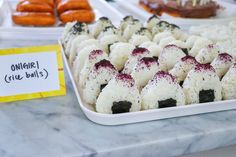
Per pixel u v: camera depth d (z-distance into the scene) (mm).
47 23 995
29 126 485
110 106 490
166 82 500
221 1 1324
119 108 490
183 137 462
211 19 1089
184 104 514
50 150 429
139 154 448
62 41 808
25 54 547
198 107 510
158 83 500
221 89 539
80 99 535
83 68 600
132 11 1245
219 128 483
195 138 468
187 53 682
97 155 429
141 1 1292
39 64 557
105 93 491
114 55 636
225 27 913
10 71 546
